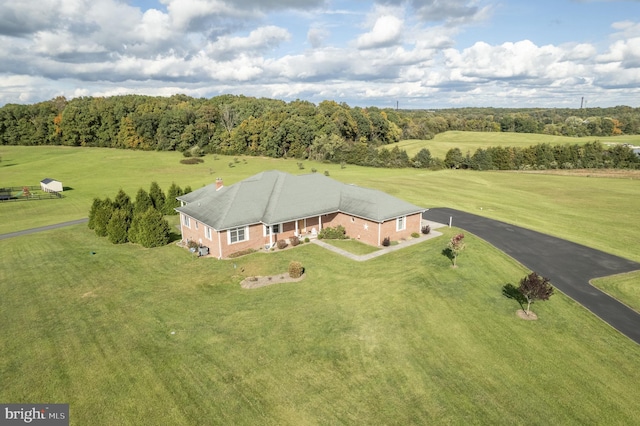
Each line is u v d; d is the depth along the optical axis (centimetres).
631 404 1534
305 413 1448
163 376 1642
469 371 1708
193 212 3416
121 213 3553
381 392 1566
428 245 3344
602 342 1958
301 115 11869
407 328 2030
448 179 7438
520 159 9169
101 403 1488
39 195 6059
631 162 8900
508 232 3844
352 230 3575
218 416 1427
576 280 2702
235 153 11075
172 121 11306
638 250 3369
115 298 2388
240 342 1895
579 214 4741
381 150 10494
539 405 1513
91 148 11756
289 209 3441
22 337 1945
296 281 2620
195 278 2697
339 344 1883
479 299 2388
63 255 3184
